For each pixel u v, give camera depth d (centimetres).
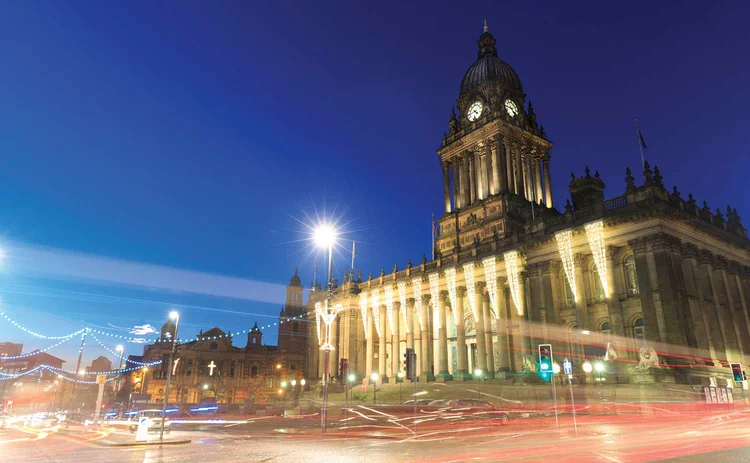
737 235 6475
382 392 7575
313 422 4881
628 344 5406
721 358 5362
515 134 9300
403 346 8938
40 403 19762
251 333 14962
